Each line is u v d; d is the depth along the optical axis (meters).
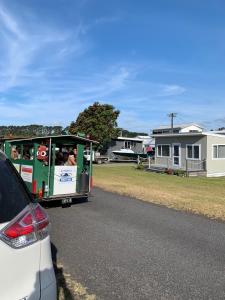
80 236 8.27
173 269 6.20
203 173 31.27
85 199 14.12
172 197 15.05
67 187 12.75
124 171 32.53
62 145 12.85
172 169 32.06
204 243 7.86
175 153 34.53
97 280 5.62
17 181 3.29
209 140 31.53
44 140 12.30
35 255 3.03
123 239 8.07
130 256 6.86
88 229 8.98
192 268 6.27
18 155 13.62
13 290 2.86
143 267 6.27
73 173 12.88
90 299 4.91
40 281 3.05
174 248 7.44
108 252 7.08
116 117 53.09
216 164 31.98
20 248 2.92
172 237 8.33
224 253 7.16
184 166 33.47
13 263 2.87
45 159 12.17
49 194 12.30
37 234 3.09
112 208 12.17
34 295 2.97
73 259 6.61
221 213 11.38
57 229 8.91
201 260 6.70
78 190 12.97
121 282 5.57
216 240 8.13
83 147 13.21
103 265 6.32
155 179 25.23
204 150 31.59
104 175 27.11
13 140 13.91
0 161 3.29
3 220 2.92
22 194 3.23
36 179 12.01
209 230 9.10
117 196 15.13
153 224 9.70
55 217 10.48
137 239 8.09
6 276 2.83
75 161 12.97
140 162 42.69
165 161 35.62
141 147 58.06
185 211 11.81
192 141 32.72
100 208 12.14
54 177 12.42
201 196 15.81
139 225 9.53
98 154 48.25
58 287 5.27
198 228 9.31
